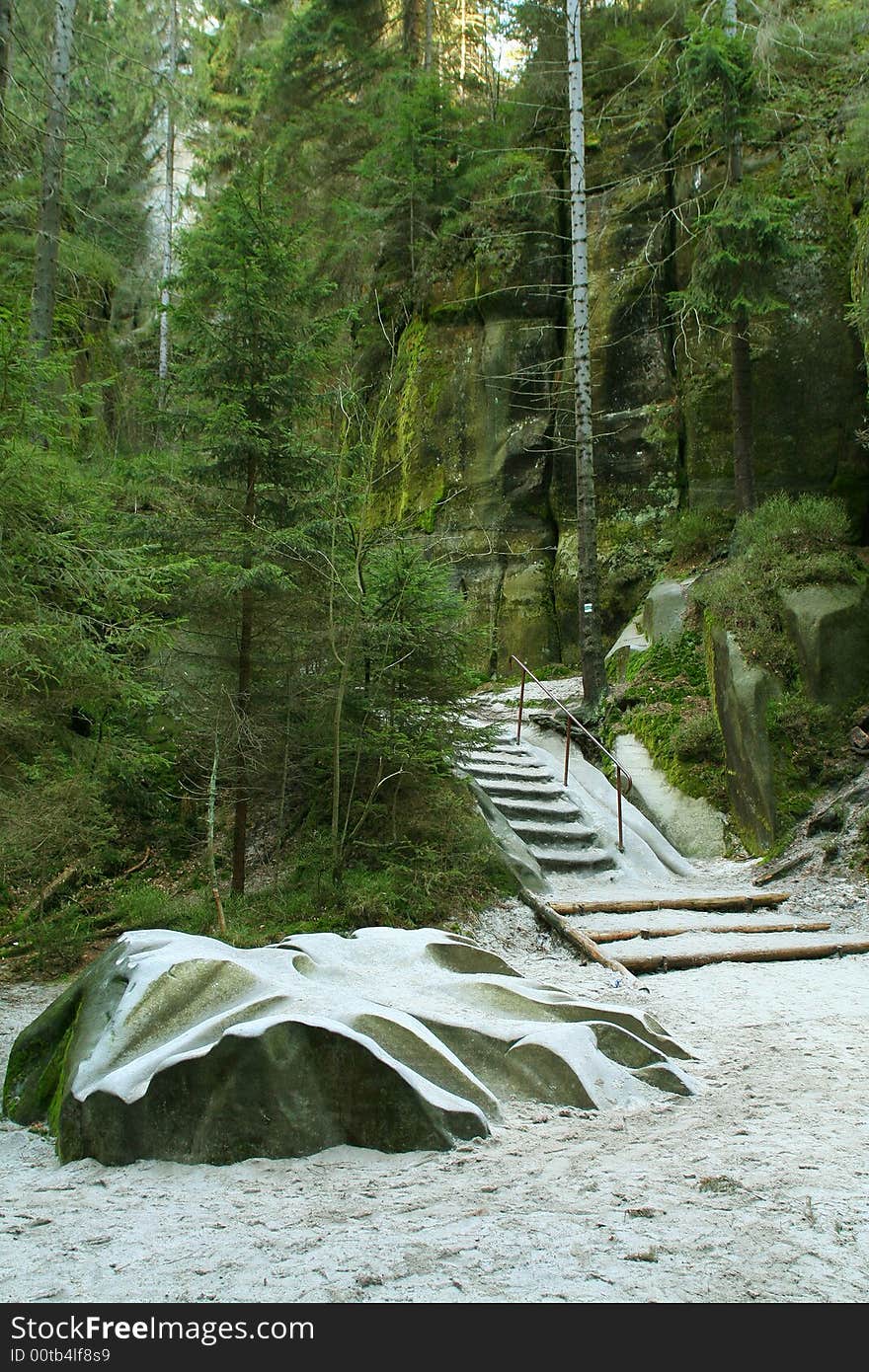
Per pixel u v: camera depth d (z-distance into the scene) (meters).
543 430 18.08
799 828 11.02
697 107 15.41
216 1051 3.64
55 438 6.71
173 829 10.97
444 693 9.77
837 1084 4.55
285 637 9.13
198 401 9.30
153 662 9.52
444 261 19.69
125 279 25.09
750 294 13.58
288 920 8.12
